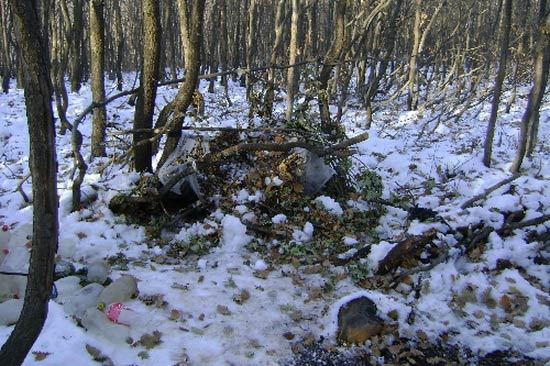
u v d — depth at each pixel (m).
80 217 6.25
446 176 8.77
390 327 4.54
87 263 5.41
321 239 6.14
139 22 29.80
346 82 12.95
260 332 4.46
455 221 6.18
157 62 6.75
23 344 2.83
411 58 14.98
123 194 6.32
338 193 7.04
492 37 19.69
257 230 6.14
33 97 2.69
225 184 6.75
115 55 30.00
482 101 14.00
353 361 4.22
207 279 5.21
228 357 4.12
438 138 11.82
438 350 4.46
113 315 4.22
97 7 8.84
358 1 15.62
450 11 21.14
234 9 29.38
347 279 5.36
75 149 6.35
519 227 6.13
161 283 5.02
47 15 13.36
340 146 6.22
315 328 4.56
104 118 9.19
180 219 6.33
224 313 4.64
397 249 5.43
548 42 8.29
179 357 4.05
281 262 5.69
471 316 4.90
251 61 20.11
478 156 9.49
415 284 5.21
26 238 4.95
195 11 6.29
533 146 9.80
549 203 6.71
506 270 5.52
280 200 6.53
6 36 19.66
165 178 6.42
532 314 4.94
